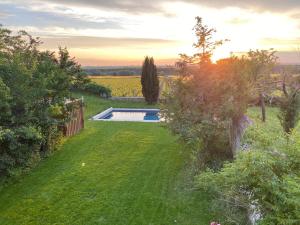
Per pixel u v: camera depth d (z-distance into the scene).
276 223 4.50
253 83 13.15
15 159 10.80
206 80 12.23
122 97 29.88
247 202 5.20
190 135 11.73
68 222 8.22
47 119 12.41
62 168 12.02
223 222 7.36
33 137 10.98
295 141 5.35
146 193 9.82
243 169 5.01
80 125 17.81
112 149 14.38
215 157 11.33
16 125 10.99
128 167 12.10
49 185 10.47
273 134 5.96
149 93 27.95
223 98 11.77
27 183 10.65
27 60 12.59
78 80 16.81
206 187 6.31
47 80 12.29
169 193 9.79
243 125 10.85
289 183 4.37
